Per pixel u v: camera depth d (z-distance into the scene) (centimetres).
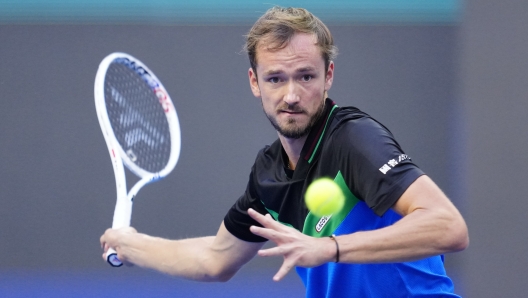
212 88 2584
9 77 2594
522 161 2217
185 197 2575
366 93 2595
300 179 929
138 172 1341
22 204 2588
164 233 2566
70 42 2592
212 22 2588
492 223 2205
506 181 2217
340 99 2597
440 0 2577
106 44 2589
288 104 871
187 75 2588
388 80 2594
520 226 2195
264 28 880
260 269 2541
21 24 2589
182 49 2588
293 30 867
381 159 799
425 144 2583
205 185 2577
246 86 2584
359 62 2595
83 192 2588
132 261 1148
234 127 2586
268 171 999
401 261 742
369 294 959
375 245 732
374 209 796
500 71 2247
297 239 727
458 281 2356
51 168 2588
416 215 746
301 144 931
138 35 2586
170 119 1454
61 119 2594
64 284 2438
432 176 2572
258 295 2320
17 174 2588
